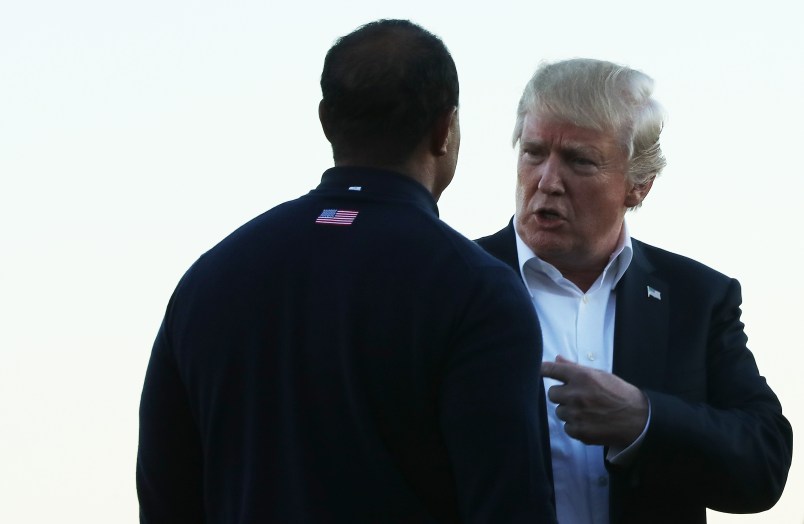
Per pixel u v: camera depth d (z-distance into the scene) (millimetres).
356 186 6770
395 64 6703
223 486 6785
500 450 6199
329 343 6422
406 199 6711
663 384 8555
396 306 6371
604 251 8758
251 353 6629
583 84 8398
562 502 8398
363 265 6477
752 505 8391
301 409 6430
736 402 8680
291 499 6414
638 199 8836
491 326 6336
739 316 9133
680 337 8727
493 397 6242
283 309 6582
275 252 6715
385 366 6340
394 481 6359
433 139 6875
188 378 6902
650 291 8828
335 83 6789
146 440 7184
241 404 6691
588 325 8781
